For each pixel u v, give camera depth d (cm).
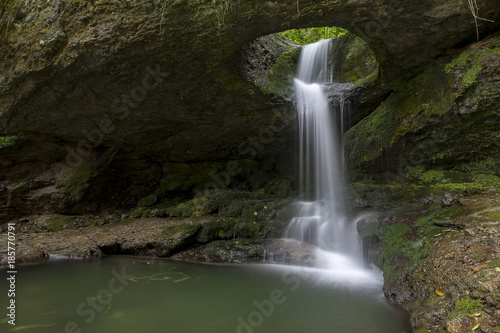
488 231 325
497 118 440
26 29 491
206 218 693
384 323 313
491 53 422
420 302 306
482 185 459
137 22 438
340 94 656
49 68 498
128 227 680
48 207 739
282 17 424
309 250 536
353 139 633
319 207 622
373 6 404
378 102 629
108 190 821
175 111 629
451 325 241
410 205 496
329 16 423
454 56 464
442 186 492
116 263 519
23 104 579
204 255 552
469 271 279
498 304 232
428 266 332
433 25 425
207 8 420
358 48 718
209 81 556
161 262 531
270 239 589
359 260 500
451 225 378
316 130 696
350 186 609
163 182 861
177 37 450
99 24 449
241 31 449
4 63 532
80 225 714
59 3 457
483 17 409
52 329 297
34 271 468
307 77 768
